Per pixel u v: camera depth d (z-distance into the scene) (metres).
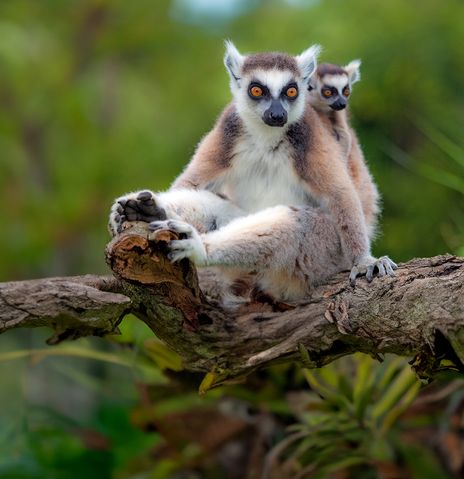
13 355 10.74
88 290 7.70
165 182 22.00
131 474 13.95
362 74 16.69
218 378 8.88
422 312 7.46
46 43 24.41
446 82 16.47
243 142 10.11
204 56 25.44
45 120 24.31
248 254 8.70
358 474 12.65
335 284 8.87
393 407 10.85
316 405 11.09
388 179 15.44
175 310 8.28
